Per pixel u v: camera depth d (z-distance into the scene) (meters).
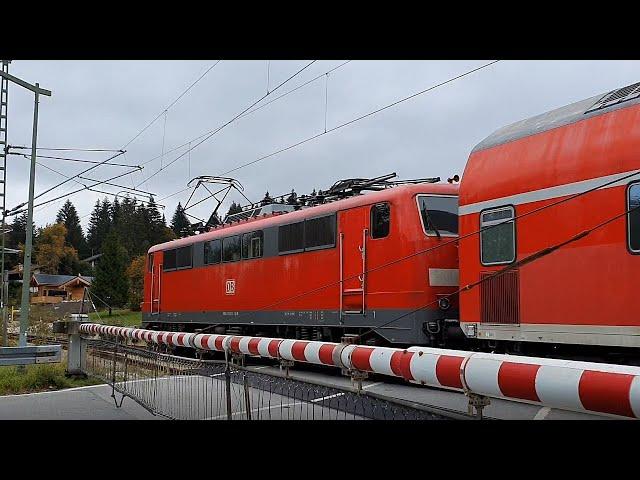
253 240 18.12
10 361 12.66
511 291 9.76
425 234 13.23
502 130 10.76
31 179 16.34
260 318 17.55
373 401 6.57
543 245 9.27
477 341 12.76
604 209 8.48
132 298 64.06
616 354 8.64
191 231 24.05
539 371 4.56
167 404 9.99
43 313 44.69
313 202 17.31
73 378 14.28
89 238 123.56
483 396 5.30
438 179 14.43
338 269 14.80
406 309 12.96
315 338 15.79
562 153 9.18
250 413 7.73
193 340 14.59
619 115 8.59
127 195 25.42
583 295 8.65
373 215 13.91
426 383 5.81
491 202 10.25
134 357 11.25
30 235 16.39
